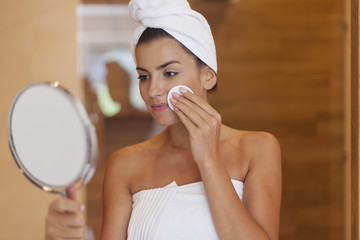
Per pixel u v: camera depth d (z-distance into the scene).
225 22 3.23
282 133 3.26
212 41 1.09
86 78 3.03
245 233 0.94
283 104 3.25
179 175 1.11
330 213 3.26
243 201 1.06
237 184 1.06
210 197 0.96
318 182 3.26
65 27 2.85
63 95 0.81
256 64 3.24
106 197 1.16
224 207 0.95
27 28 2.80
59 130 0.83
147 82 1.07
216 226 0.96
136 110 3.13
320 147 3.25
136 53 1.07
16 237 2.77
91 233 3.05
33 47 2.81
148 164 1.15
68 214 0.84
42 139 0.84
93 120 3.04
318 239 3.26
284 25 3.22
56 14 2.83
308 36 3.22
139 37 1.07
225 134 1.14
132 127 3.14
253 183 1.04
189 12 1.04
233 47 3.23
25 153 0.85
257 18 3.22
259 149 1.08
